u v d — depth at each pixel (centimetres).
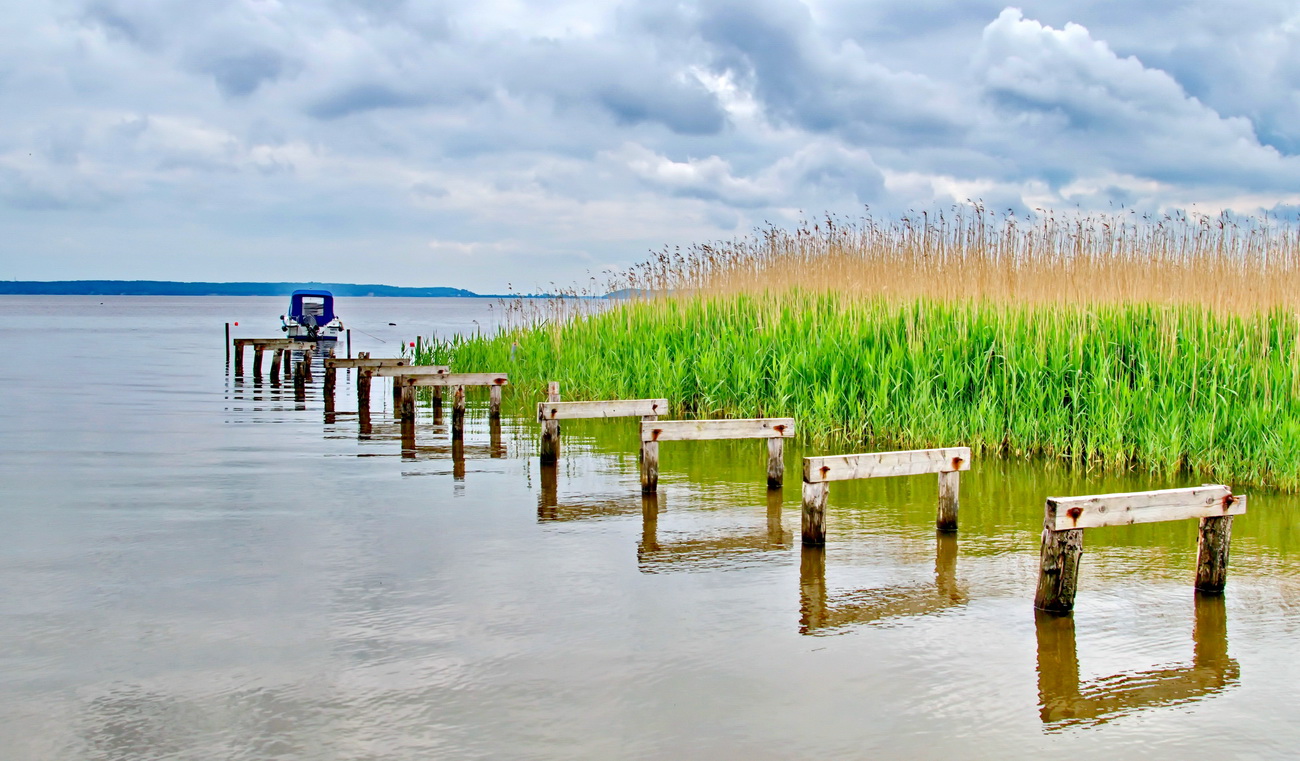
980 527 900
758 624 632
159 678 542
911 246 1747
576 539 856
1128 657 578
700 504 1009
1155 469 1141
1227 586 718
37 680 539
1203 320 1256
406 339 5419
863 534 875
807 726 485
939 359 1394
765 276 2014
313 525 906
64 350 4009
